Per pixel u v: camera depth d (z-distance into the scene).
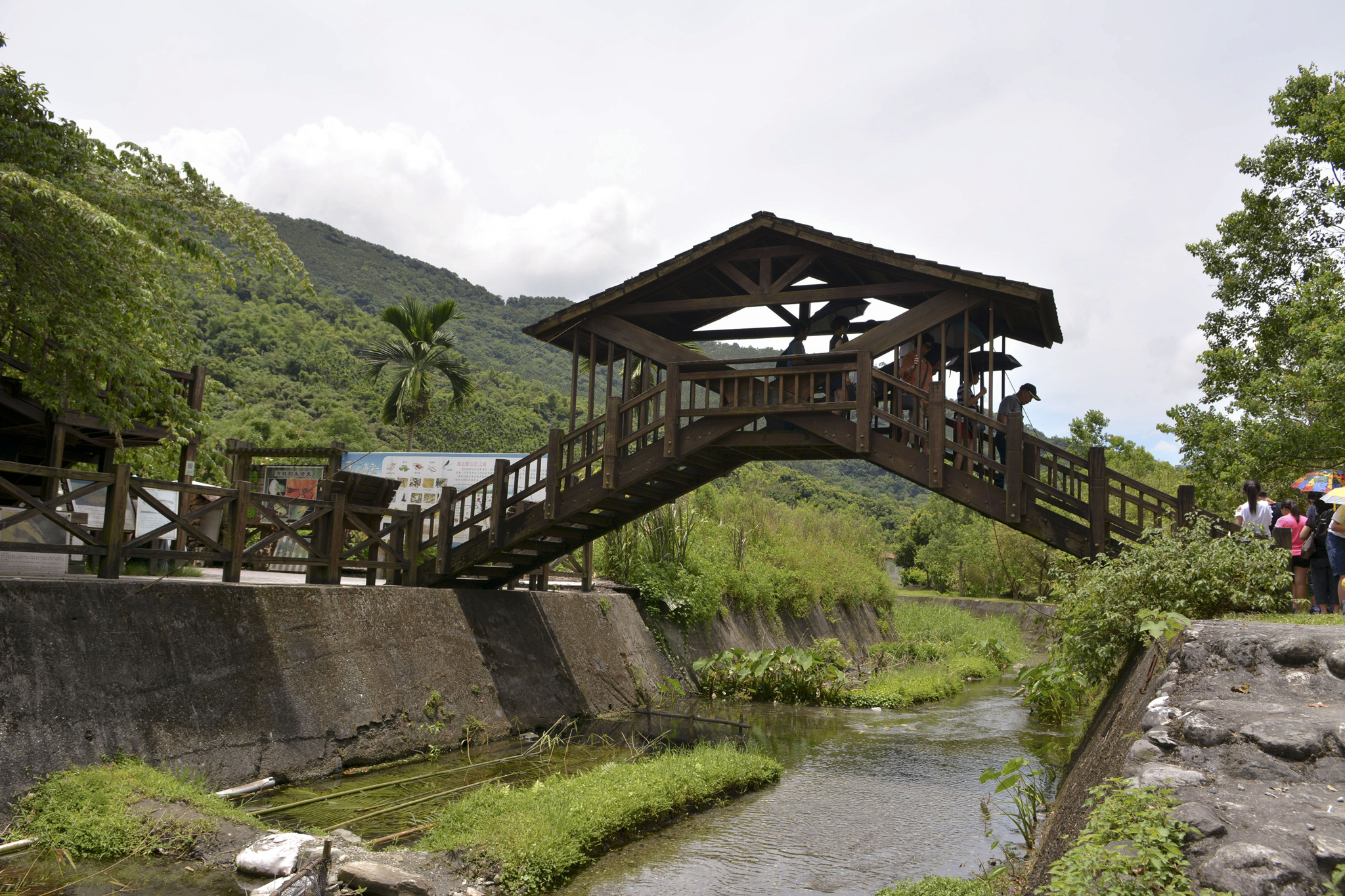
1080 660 9.12
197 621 7.59
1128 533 9.32
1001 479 10.98
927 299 11.59
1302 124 16.62
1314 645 5.41
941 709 15.13
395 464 17.39
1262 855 3.36
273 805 6.95
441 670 10.23
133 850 5.40
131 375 7.58
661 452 11.12
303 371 49.59
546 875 5.68
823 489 72.75
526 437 48.22
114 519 7.38
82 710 6.38
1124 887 3.39
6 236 6.87
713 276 12.43
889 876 6.21
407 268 150.25
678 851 6.64
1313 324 13.59
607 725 11.83
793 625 22.88
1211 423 16.22
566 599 13.88
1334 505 8.49
